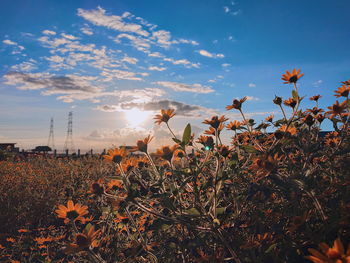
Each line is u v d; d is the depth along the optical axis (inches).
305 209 72.0
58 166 314.2
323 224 62.6
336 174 88.2
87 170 263.4
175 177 76.0
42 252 116.2
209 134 91.7
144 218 107.4
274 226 70.2
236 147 89.8
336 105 90.0
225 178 71.0
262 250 66.9
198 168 73.7
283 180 65.6
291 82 98.3
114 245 88.2
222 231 72.5
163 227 70.2
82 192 192.5
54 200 181.5
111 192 94.3
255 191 73.0
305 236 64.6
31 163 385.1
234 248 71.2
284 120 97.4
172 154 76.0
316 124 99.0
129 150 75.0
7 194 196.7
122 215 94.3
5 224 155.4
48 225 159.5
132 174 87.6
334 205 72.6
